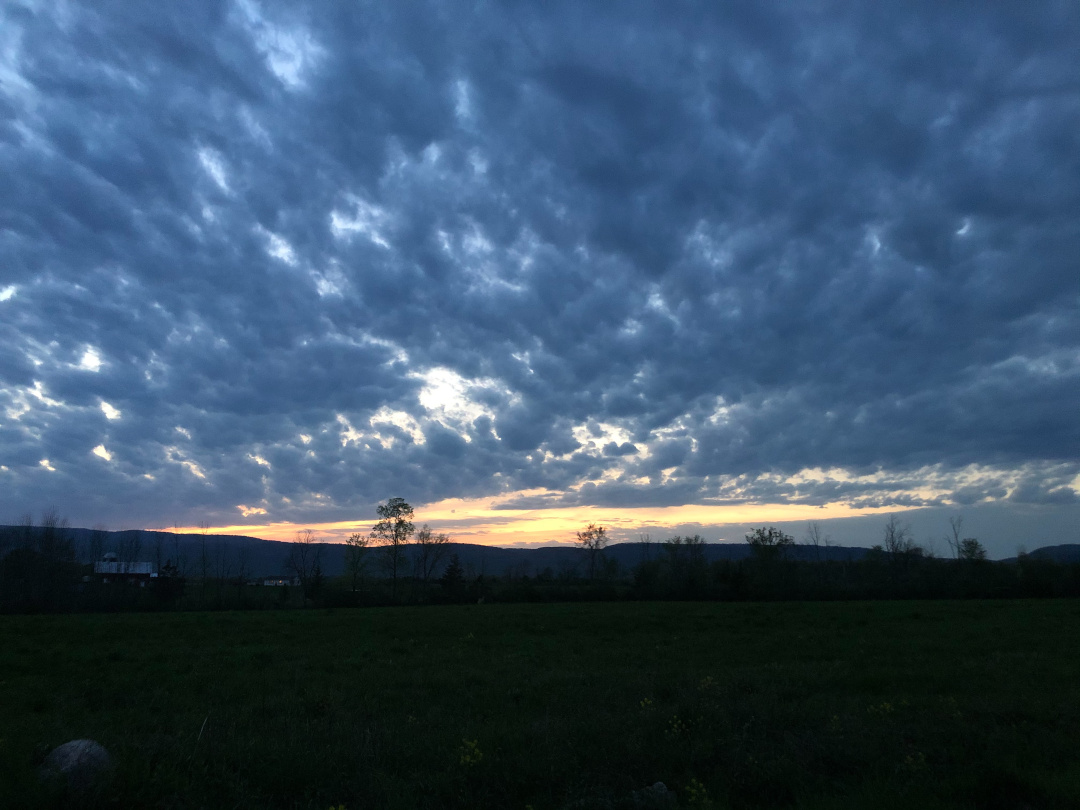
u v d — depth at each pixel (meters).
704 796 7.02
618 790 7.49
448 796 7.34
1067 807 6.55
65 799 6.41
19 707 13.27
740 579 63.56
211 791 7.08
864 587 64.44
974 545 79.94
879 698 12.10
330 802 7.14
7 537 63.22
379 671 17.81
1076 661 16.70
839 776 7.84
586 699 12.24
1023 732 8.95
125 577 85.12
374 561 81.31
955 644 21.42
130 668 19.39
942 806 6.70
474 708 12.30
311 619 38.81
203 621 37.53
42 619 39.94
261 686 15.50
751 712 9.84
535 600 64.00
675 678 14.61
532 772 7.68
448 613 43.50
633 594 65.06
